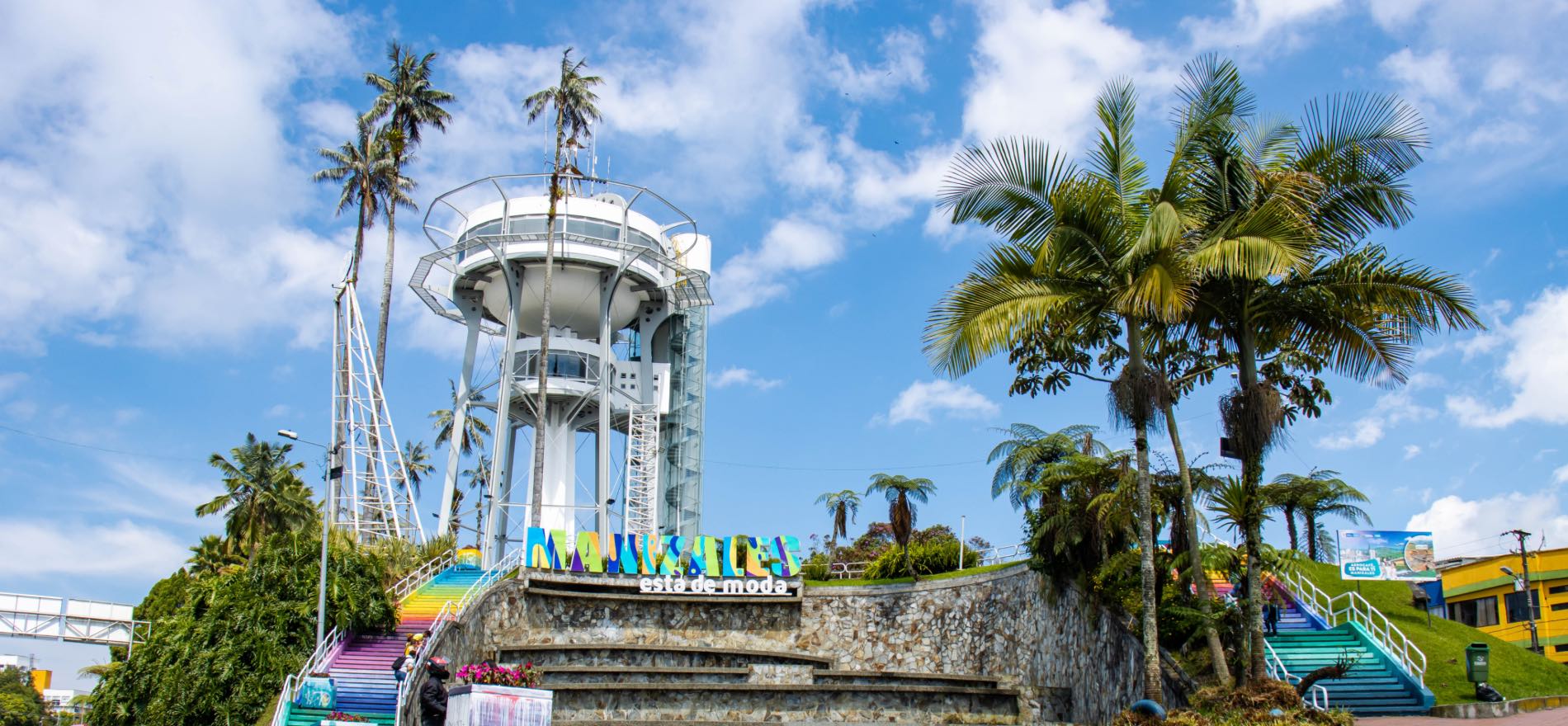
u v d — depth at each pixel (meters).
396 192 76.75
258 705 41.19
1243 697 28.11
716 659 53.19
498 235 69.69
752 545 57.91
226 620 43.19
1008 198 30.19
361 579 46.12
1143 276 28.06
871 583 56.78
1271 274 27.38
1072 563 44.34
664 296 80.50
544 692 31.77
